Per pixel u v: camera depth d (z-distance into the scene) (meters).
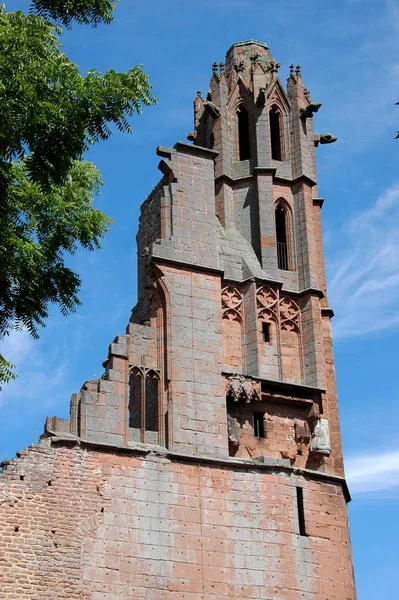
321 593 43.53
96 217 41.22
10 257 35.69
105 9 33.81
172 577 41.19
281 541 43.59
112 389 43.44
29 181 37.97
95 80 33.72
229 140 53.00
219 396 45.56
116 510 41.38
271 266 50.00
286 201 52.16
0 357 34.50
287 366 48.53
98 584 39.91
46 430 41.81
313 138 54.62
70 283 37.81
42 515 40.09
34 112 32.03
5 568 38.75
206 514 42.81
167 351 45.31
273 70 54.62
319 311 49.91
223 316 48.16
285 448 46.94
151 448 43.06
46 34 33.59
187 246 47.72
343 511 45.81
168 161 49.06
